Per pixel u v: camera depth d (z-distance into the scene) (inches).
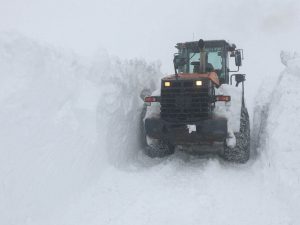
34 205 162.6
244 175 224.8
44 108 187.6
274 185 193.6
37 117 181.0
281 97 241.4
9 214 151.0
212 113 236.2
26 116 175.6
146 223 164.4
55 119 192.4
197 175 224.2
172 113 236.8
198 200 187.3
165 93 238.1
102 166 217.2
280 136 215.2
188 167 241.4
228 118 236.1
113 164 229.3
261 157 237.5
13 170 161.0
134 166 246.7
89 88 223.9
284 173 192.4
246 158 250.5
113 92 236.5
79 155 198.8
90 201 186.5
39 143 177.6
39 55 191.6
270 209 175.2
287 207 172.9
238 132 241.9
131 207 180.9
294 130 213.6
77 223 164.6
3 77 175.5
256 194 193.2
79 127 204.5
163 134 241.9
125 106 251.1
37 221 159.2
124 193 197.6
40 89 187.3
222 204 182.9
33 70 186.5
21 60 183.9
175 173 229.9
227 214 172.7
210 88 236.8
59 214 169.5
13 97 172.4
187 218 168.6
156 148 266.2
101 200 188.5
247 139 251.1
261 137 259.9
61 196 178.4
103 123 223.1
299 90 236.4
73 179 190.1
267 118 256.4
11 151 163.3
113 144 232.1
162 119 240.1
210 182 209.9
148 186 207.5
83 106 212.1
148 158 268.2
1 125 163.9
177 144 254.8
